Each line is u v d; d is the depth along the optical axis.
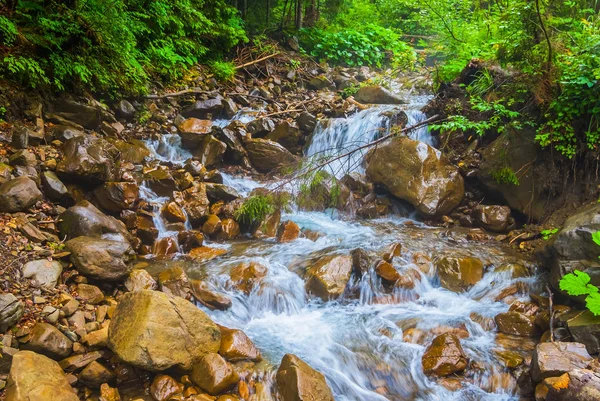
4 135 6.20
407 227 7.34
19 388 3.36
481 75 8.38
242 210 6.76
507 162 7.32
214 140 8.52
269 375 4.14
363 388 4.24
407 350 4.68
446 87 9.17
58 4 7.50
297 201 7.24
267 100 11.27
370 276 5.68
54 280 4.59
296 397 3.74
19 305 3.99
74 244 4.96
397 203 7.95
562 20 7.38
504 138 7.46
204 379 3.90
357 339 4.83
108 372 3.93
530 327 4.96
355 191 8.00
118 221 5.99
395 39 15.78
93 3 7.80
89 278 4.86
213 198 7.21
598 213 5.23
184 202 6.80
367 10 17.27
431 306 5.51
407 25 17.88
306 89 12.58
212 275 5.57
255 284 5.41
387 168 7.91
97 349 4.11
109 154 6.58
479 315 5.23
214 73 11.27
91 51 7.90
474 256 6.16
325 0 16.08
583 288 3.77
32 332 3.95
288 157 8.70
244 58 12.63
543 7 7.28
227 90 11.09
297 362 4.05
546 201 7.03
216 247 6.39
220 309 5.11
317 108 10.76
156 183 6.95
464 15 11.49
